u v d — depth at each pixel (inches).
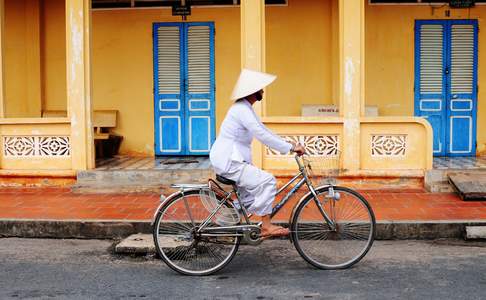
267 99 406.9
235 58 408.5
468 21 398.3
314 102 405.1
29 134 336.2
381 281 189.0
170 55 411.8
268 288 183.6
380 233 246.2
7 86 413.4
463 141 402.9
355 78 316.8
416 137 319.9
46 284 190.2
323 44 402.3
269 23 403.9
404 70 402.0
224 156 194.4
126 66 414.6
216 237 198.5
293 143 200.7
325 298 172.9
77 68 328.2
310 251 203.5
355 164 319.6
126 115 416.5
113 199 306.5
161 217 199.9
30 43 411.2
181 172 326.6
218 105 411.2
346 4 315.6
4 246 242.5
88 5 328.2
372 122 318.7
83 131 330.0
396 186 321.4
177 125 414.3
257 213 197.0
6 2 409.7
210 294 178.5
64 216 264.5
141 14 411.2
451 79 401.1
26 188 335.9
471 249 230.1
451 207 276.8
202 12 407.2
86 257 224.7
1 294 180.1
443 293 176.4
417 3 398.3
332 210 203.9
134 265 213.2
